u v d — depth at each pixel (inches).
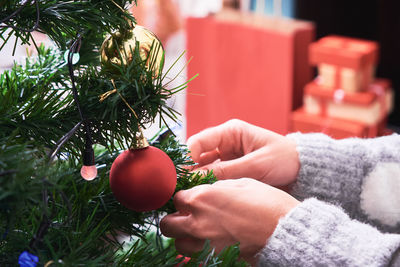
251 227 30.3
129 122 25.9
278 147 38.3
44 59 29.0
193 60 105.5
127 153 26.5
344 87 98.1
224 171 36.4
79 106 24.8
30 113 26.4
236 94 103.2
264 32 96.1
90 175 25.6
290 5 124.0
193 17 102.6
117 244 27.7
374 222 39.8
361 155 39.4
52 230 25.1
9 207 21.5
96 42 28.8
